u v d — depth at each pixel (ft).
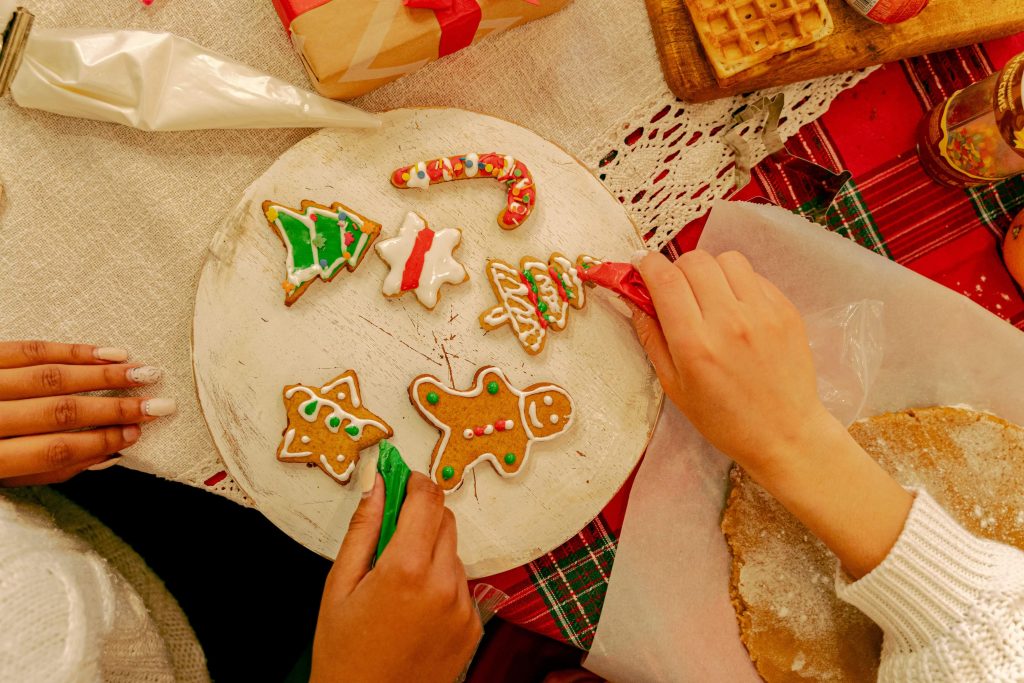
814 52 2.52
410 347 2.54
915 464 2.71
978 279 2.96
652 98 2.68
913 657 2.31
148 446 2.43
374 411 2.51
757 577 2.69
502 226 2.58
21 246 2.36
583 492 2.61
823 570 2.69
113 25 2.35
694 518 2.76
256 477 2.42
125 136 2.38
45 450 2.26
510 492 2.58
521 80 2.62
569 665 3.14
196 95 2.30
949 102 2.72
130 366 2.38
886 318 2.77
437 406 2.51
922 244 2.94
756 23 2.49
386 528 2.19
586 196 2.63
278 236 2.43
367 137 2.48
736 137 2.68
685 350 2.35
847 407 2.81
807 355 2.43
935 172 2.87
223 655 3.55
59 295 2.39
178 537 3.51
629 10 2.61
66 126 2.35
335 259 2.45
